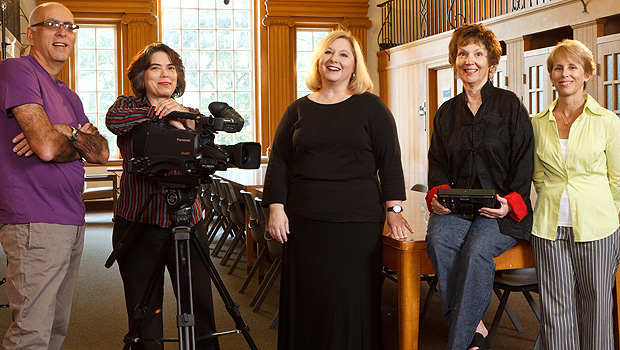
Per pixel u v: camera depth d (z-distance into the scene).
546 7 7.48
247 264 5.73
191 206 2.53
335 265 2.75
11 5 9.46
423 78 10.39
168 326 4.07
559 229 2.69
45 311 2.54
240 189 6.03
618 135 2.68
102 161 2.69
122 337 3.91
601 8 6.72
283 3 11.93
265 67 12.07
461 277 2.62
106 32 11.68
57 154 2.50
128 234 2.49
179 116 2.48
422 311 3.98
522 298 4.68
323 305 2.77
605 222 2.67
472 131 2.75
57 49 2.64
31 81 2.50
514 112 2.71
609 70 6.71
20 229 2.52
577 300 2.79
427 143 10.36
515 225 2.67
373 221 2.77
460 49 2.76
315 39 12.34
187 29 12.09
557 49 2.75
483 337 2.69
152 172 2.43
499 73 8.49
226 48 12.25
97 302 4.82
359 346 2.76
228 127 2.40
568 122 2.76
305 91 12.39
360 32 12.18
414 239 2.78
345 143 2.75
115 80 11.71
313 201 2.77
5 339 2.51
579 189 2.67
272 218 2.88
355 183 2.77
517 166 2.69
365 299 2.76
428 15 10.98
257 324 4.12
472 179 2.76
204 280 2.79
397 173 2.79
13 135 2.54
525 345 3.58
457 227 2.71
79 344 3.76
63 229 2.60
